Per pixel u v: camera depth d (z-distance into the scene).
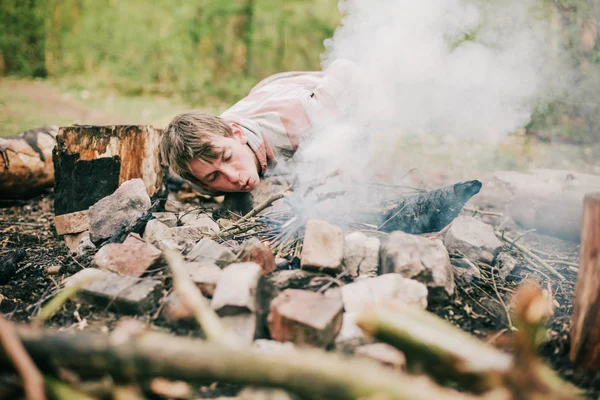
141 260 1.67
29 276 1.95
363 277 1.68
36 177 2.99
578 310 1.37
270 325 1.38
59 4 8.67
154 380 1.15
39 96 6.84
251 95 2.70
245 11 8.15
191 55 8.27
